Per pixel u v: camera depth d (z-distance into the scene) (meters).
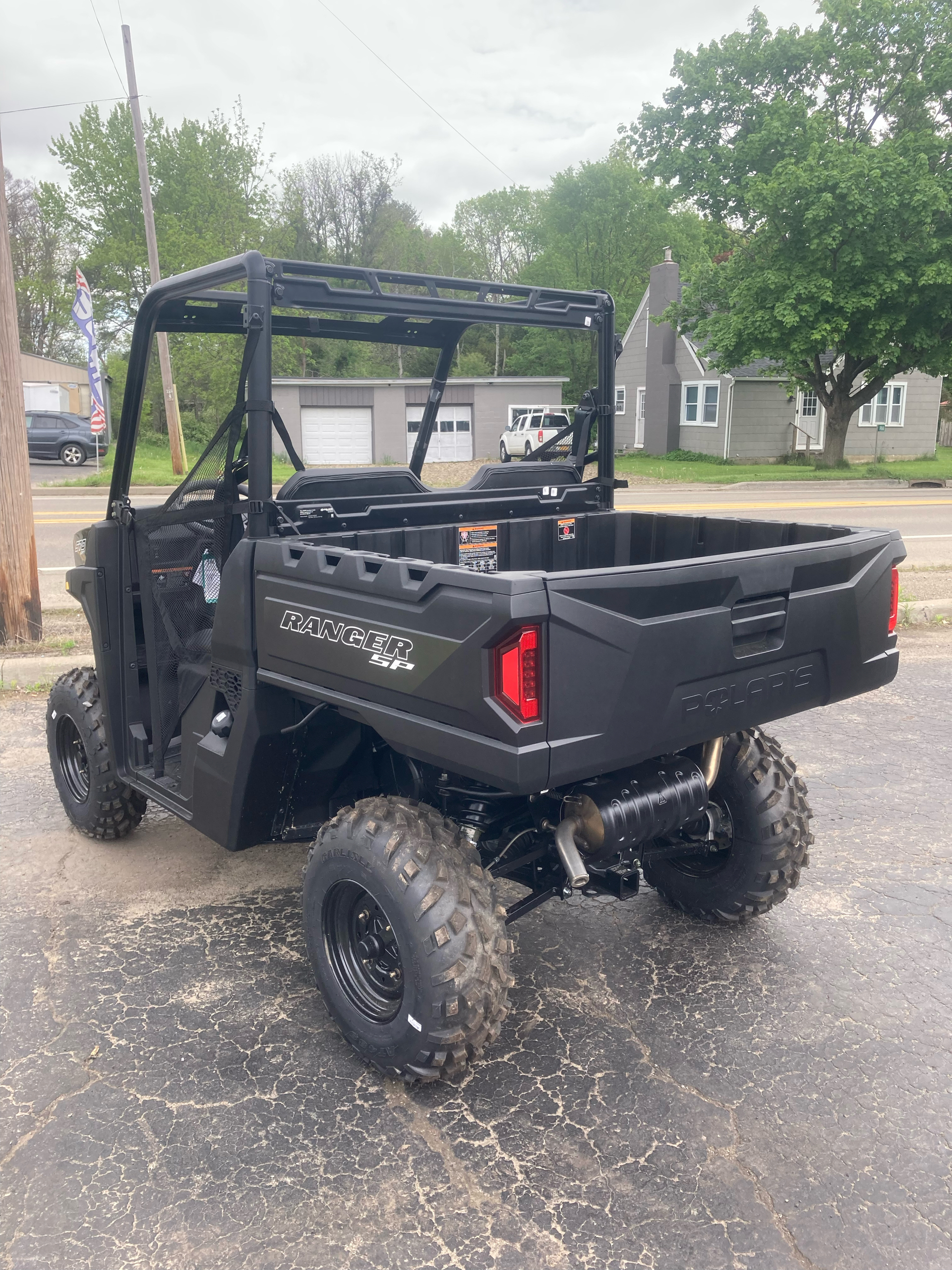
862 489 23.84
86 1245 2.19
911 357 25.97
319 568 2.68
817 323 24.64
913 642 8.16
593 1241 2.20
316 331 3.81
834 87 25.92
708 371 33.53
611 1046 2.95
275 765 3.12
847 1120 2.62
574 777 2.30
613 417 3.99
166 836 4.53
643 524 4.02
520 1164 2.45
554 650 2.21
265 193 38.72
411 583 2.40
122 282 37.94
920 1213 2.30
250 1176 2.40
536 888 3.07
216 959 3.44
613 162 51.88
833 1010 3.13
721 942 3.56
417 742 2.43
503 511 3.72
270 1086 2.74
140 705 3.91
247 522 2.99
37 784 5.11
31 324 56.84
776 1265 2.14
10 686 6.79
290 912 3.79
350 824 2.69
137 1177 2.39
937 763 5.36
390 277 3.04
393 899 2.55
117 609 3.79
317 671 2.71
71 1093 2.71
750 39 26.62
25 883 4.03
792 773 3.38
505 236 65.00
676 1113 2.64
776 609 2.74
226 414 3.29
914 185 22.95
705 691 2.56
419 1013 2.54
